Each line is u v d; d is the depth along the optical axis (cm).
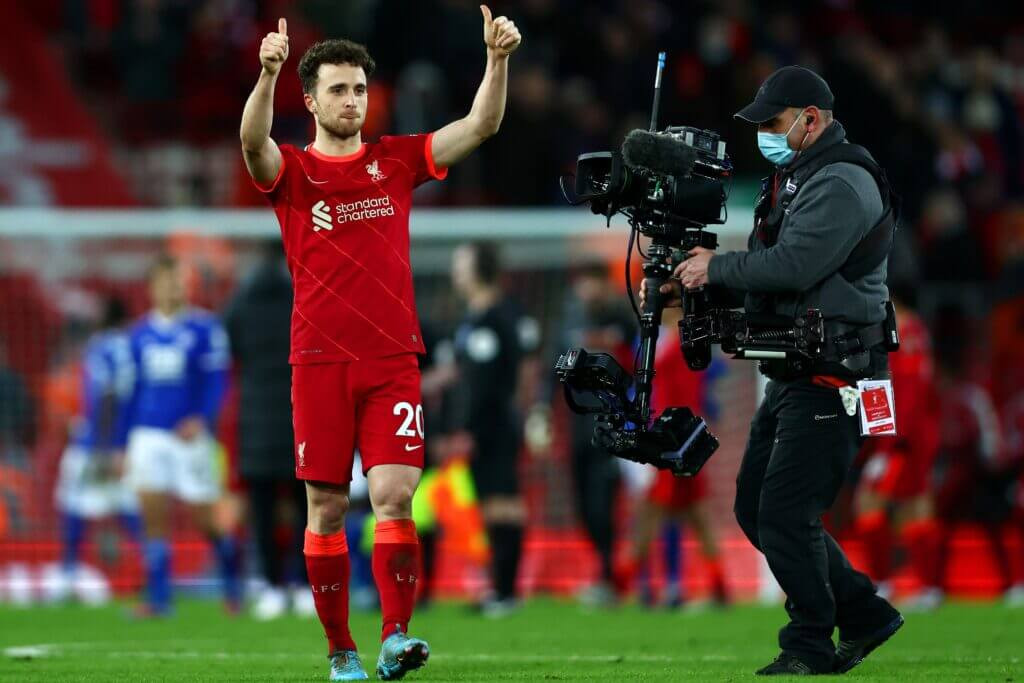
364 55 1997
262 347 3569
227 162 6378
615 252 4553
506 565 3781
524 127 6025
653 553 4478
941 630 3105
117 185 6328
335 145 1998
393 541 1956
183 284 3772
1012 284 4950
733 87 6275
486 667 2303
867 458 3875
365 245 1969
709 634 3112
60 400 4672
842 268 1991
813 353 1955
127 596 4406
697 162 2044
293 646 2834
